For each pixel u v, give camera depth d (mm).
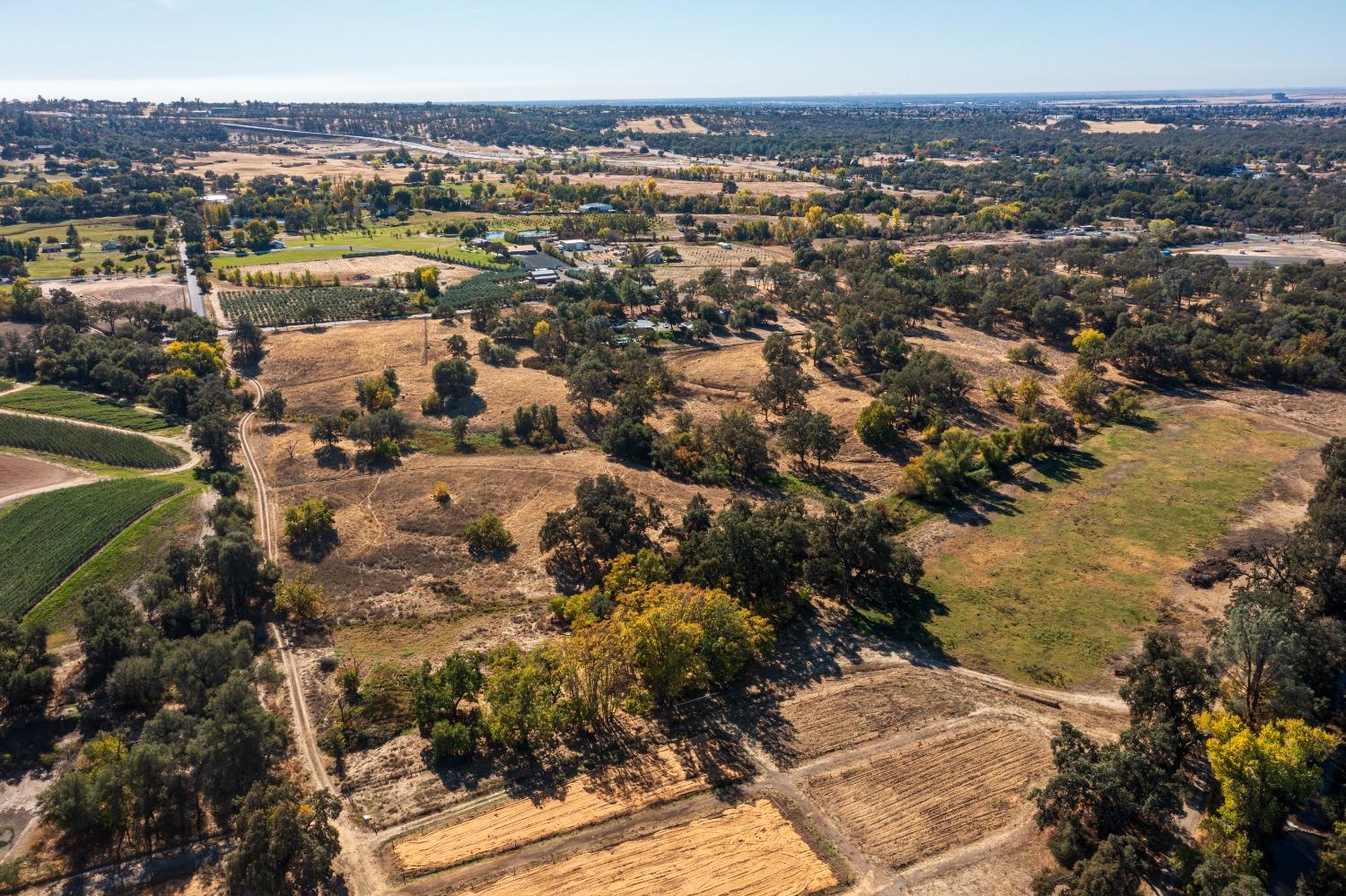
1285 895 56156
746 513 97438
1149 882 57312
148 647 76812
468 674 73750
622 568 89688
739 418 127938
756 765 68812
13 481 114125
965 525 110188
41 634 76375
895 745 71125
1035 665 82688
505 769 68375
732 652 77562
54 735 70625
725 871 58312
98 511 104062
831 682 80000
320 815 58000
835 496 118188
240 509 104625
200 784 63656
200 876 57156
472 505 112250
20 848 59312
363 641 85125
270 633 85875
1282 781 57344
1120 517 111062
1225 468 124750
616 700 76000
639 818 63125
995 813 63594
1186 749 65625
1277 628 66125
